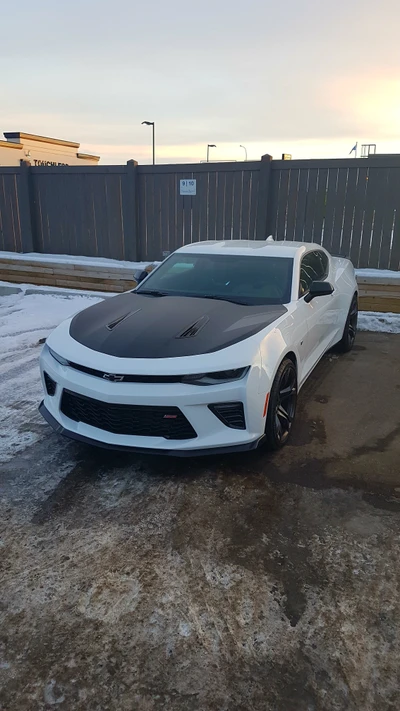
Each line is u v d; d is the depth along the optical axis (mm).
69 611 2205
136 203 8547
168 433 3088
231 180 7980
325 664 1960
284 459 3516
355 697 1830
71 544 2629
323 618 2172
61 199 9039
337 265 6035
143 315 3732
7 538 2670
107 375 3064
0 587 2338
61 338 3555
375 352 6176
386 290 7418
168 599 2271
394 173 7242
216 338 3279
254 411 3131
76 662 1969
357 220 7590
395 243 7504
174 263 4906
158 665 1957
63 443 3693
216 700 1819
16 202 9375
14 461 3434
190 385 2994
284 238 8023
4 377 4988
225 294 4281
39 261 9016
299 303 4137
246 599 2271
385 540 2670
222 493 3090
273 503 2992
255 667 1947
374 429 4027
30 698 1826
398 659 1981
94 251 9086
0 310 7805
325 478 3275
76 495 3057
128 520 2826
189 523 2805
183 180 8219
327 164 7469
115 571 2443
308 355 4309
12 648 2027
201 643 2051
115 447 3146
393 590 2330
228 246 5062
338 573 2434
